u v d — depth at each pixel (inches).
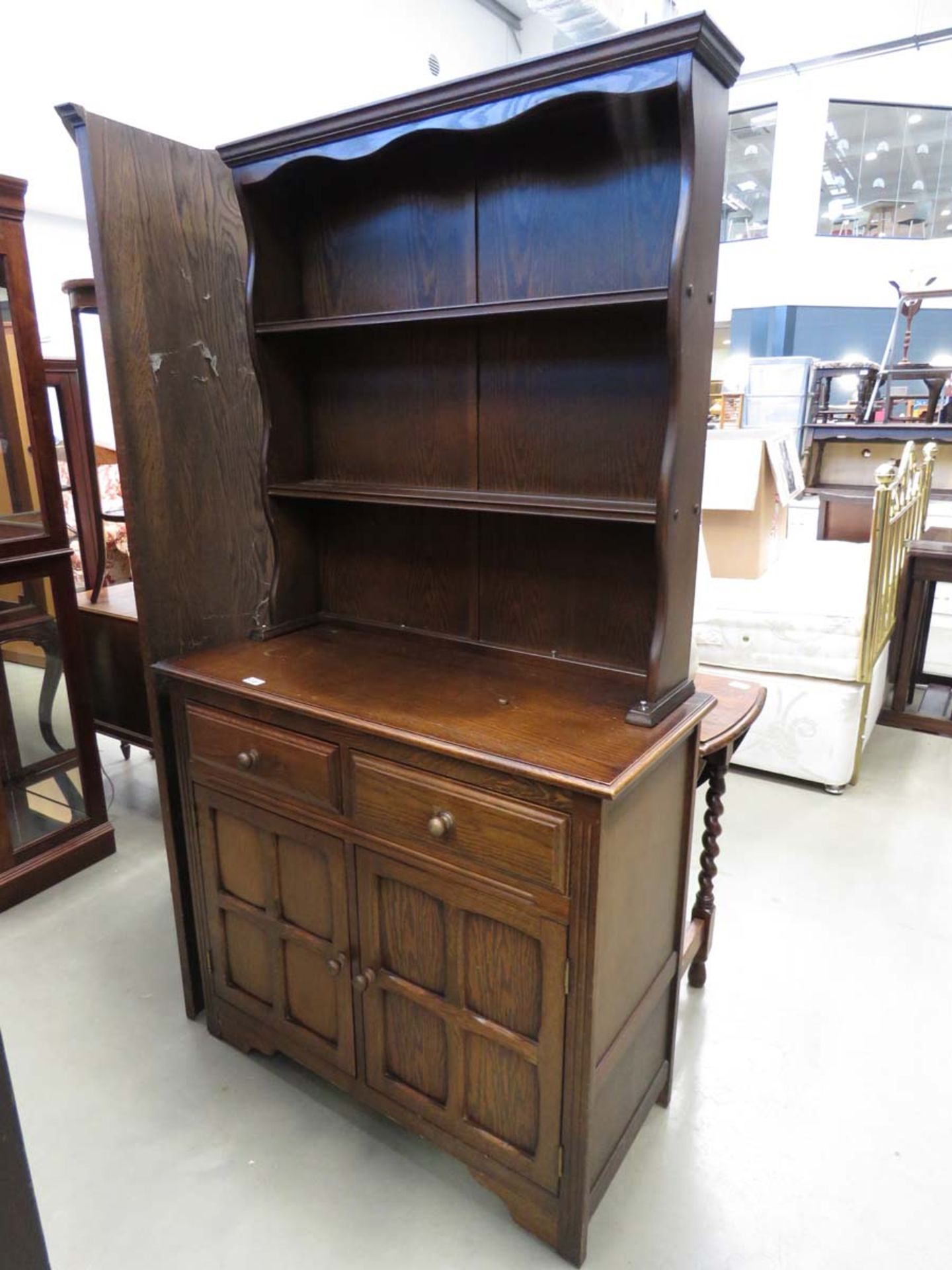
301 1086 64.9
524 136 53.9
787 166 338.6
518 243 56.3
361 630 71.7
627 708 53.3
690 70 41.2
